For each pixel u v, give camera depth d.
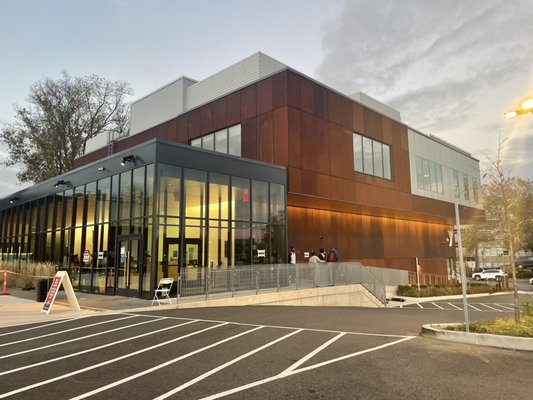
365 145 27.03
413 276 32.38
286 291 16.45
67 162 41.66
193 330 9.17
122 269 16.27
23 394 5.00
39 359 6.75
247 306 14.37
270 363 6.30
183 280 13.63
